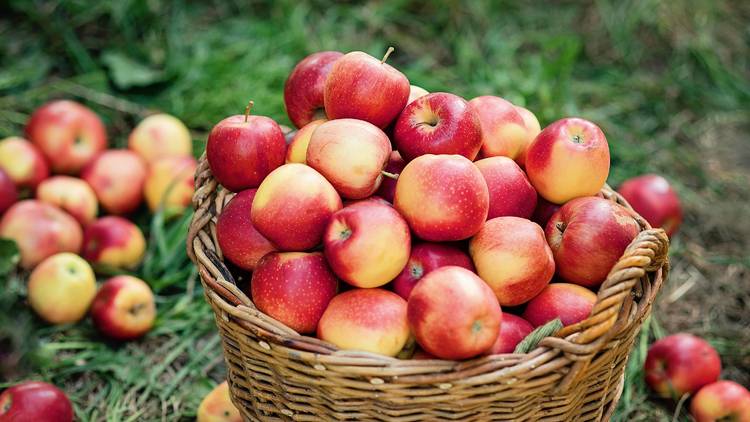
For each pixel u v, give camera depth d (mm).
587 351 1016
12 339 1372
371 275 1068
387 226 1065
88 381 1362
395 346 1056
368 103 1139
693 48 2010
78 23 1922
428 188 1077
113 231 1470
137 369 1370
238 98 1761
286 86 1239
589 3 2174
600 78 1978
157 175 1553
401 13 2082
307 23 2039
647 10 2105
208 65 1840
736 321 1484
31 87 1785
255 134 1139
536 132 1251
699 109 1911
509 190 1146
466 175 1079
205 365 1391
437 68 1958
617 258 1111
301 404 1084
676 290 1528
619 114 1883
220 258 1155
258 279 1094
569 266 1129
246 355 1085
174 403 1335
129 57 1863
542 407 1066
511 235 1098
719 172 1747
